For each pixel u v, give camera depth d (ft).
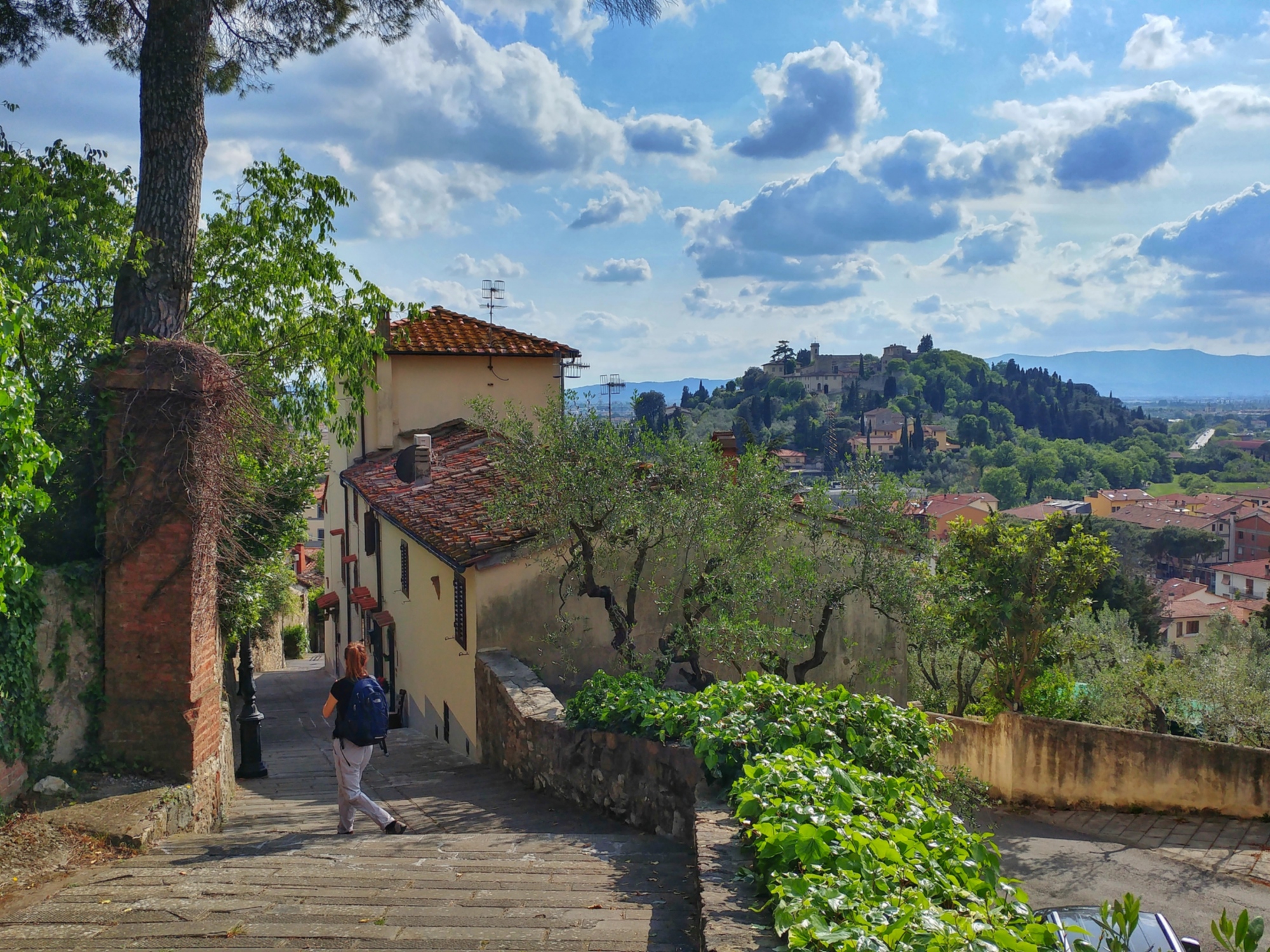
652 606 45.75
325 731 59.06
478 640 42.63
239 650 41.73
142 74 31.09
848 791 17.61
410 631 58.13
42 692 24.47
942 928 11.80
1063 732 47.09
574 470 37.58
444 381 76.54
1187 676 61.00
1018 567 50.49
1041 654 52.13
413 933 15.34
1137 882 34.99
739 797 19.38
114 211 38.40
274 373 41.68
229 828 27.63
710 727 22.90
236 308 42.88
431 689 52.49
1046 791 47.50
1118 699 58.65
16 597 23.56
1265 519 382.42
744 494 38.68
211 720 27.73
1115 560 51.49
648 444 38.83
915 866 14.46
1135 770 45.11
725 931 13.29
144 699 25.64
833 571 42.01
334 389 44.06
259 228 42.83
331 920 15.97
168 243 30.89
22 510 20.48
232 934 15.23
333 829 27.35
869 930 11.79
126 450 25.59
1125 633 72.33
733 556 38.40
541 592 43.62
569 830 27.43
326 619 109.09
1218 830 41.47
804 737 22.35
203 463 26.23
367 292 43.42
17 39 38.29
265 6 39.06
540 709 35.37
